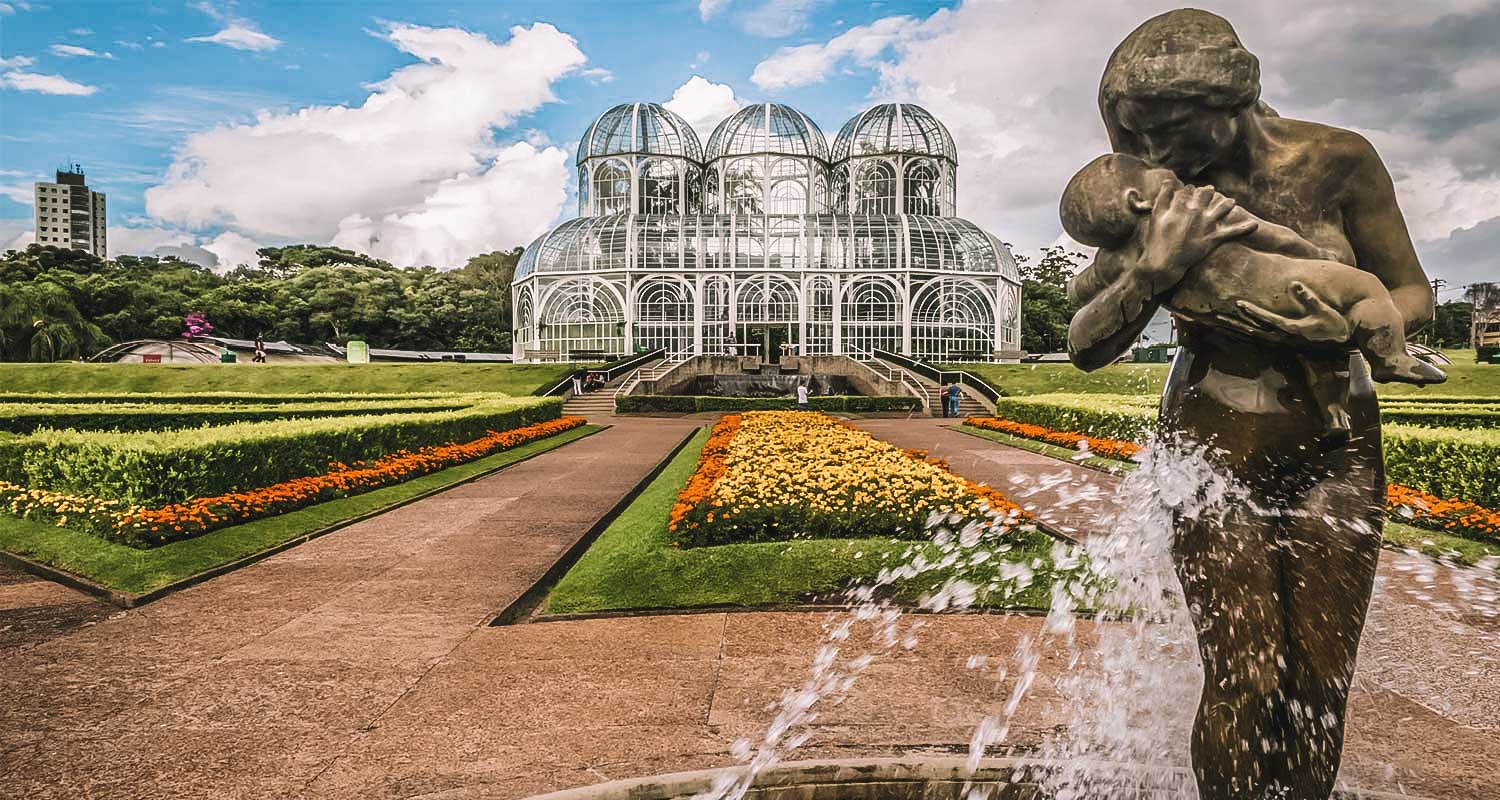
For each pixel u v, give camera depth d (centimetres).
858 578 759
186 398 2817
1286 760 256
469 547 993
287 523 1059
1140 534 328
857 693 540
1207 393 264
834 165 6656
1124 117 245
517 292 6212
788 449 1341
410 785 429
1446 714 498
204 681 576
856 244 5597
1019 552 819
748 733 484
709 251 5600
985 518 862
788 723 496
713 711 517
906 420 3350
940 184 6450
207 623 706
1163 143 245
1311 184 248
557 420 2814
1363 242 256
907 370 4609
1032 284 8344
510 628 689
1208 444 260
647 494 1311
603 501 1317
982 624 679
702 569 781
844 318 5597
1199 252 227
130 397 2795
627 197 6378
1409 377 217
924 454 1297
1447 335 6844
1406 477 1087
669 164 6384
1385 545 892
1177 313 243
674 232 5634
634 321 5631
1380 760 440
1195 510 266
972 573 766
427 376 4262
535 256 5869
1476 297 6525
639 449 2152
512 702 536
